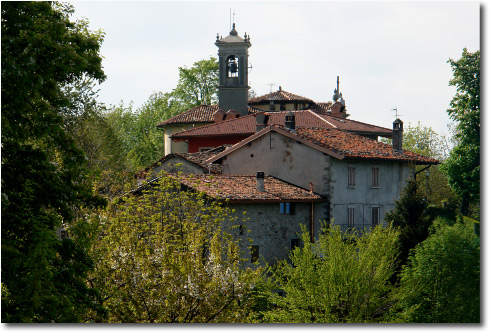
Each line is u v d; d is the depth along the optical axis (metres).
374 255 40.38
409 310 39.50
